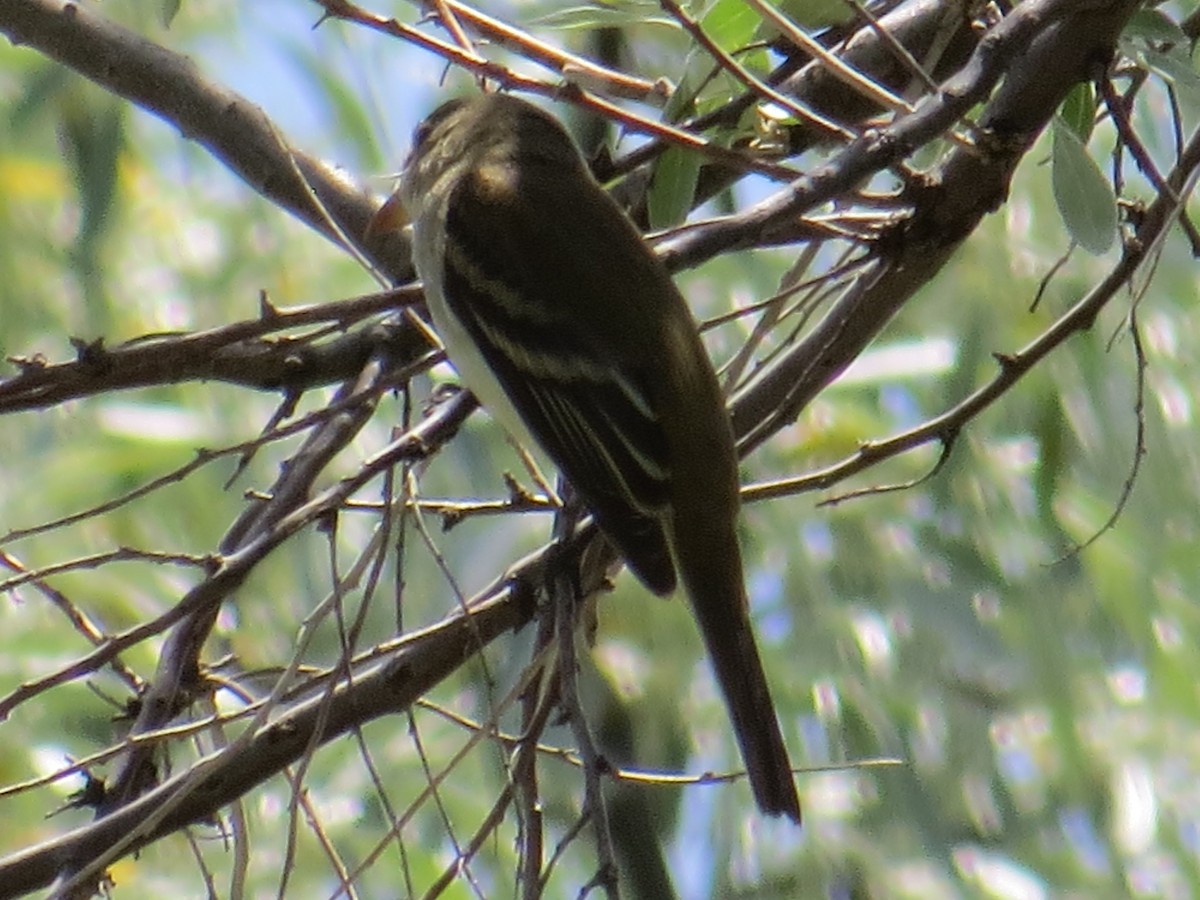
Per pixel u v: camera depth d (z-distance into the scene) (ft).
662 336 23.35
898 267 23.44
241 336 19.54
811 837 36.58
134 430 37.17
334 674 20.12
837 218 23.63
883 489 24.08
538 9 34.06
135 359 19.30
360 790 34.12
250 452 21.03
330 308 19.93
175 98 27.91
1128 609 38.01
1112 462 37.45
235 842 21.72
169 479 20.48
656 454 22.75
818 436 37.42
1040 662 37.60
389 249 28.25
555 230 24.16
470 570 35.91
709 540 22.95
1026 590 37.63
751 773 21.75
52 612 35.27
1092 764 37.58
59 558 35.58
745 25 23.26
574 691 18.72
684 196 24.39
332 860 20.77
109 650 20.29
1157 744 37.81
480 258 24.09
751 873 36.42
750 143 25.18
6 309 37.17
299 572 36.58
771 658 37.42
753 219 21.77
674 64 35.55
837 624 37.27
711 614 22.76
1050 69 22.35
